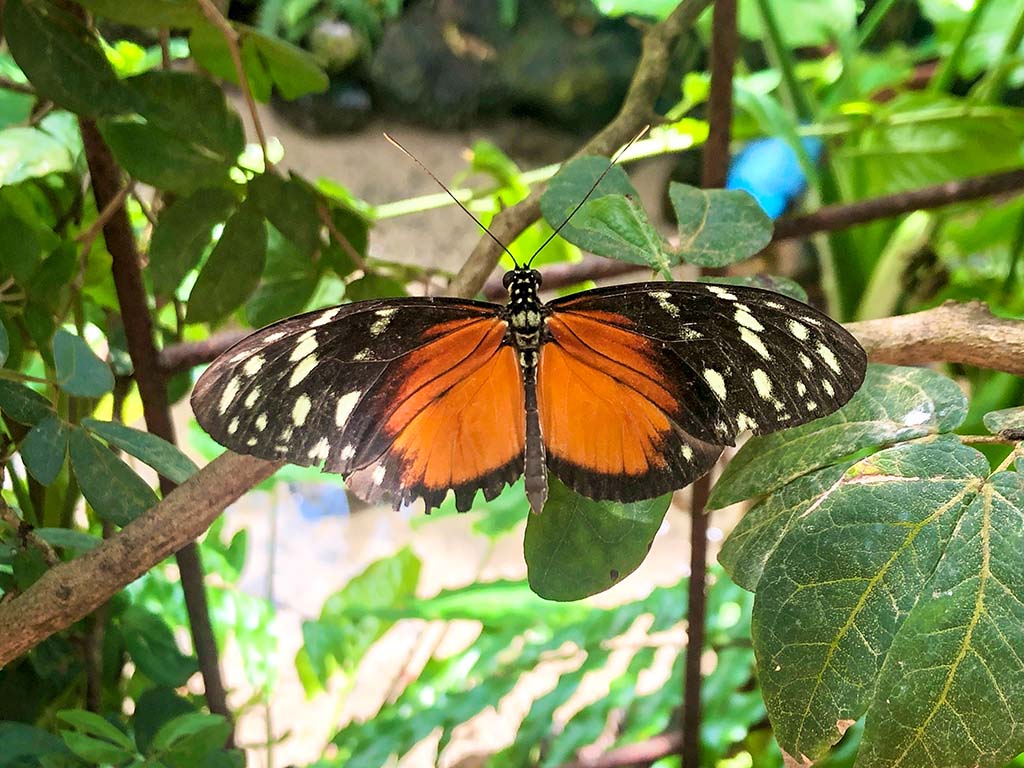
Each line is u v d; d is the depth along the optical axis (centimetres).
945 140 24
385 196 60
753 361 12
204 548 25
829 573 10
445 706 23
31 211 18
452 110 67
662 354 13
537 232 24
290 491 43
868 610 10
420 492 13
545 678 33
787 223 20
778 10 28
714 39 17
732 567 11
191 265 16
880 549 10
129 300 17
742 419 12
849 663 10
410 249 54
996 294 26
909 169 25
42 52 14
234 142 15
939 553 10
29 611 12
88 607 12
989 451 20
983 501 10
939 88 26
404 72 66
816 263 42
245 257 16
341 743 24
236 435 12
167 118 15
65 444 13
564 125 69
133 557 12
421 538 42
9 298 16
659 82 17
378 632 26
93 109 14
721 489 12
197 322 16
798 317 12
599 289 13
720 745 23
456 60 67
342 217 17
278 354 13
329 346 13
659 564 40
